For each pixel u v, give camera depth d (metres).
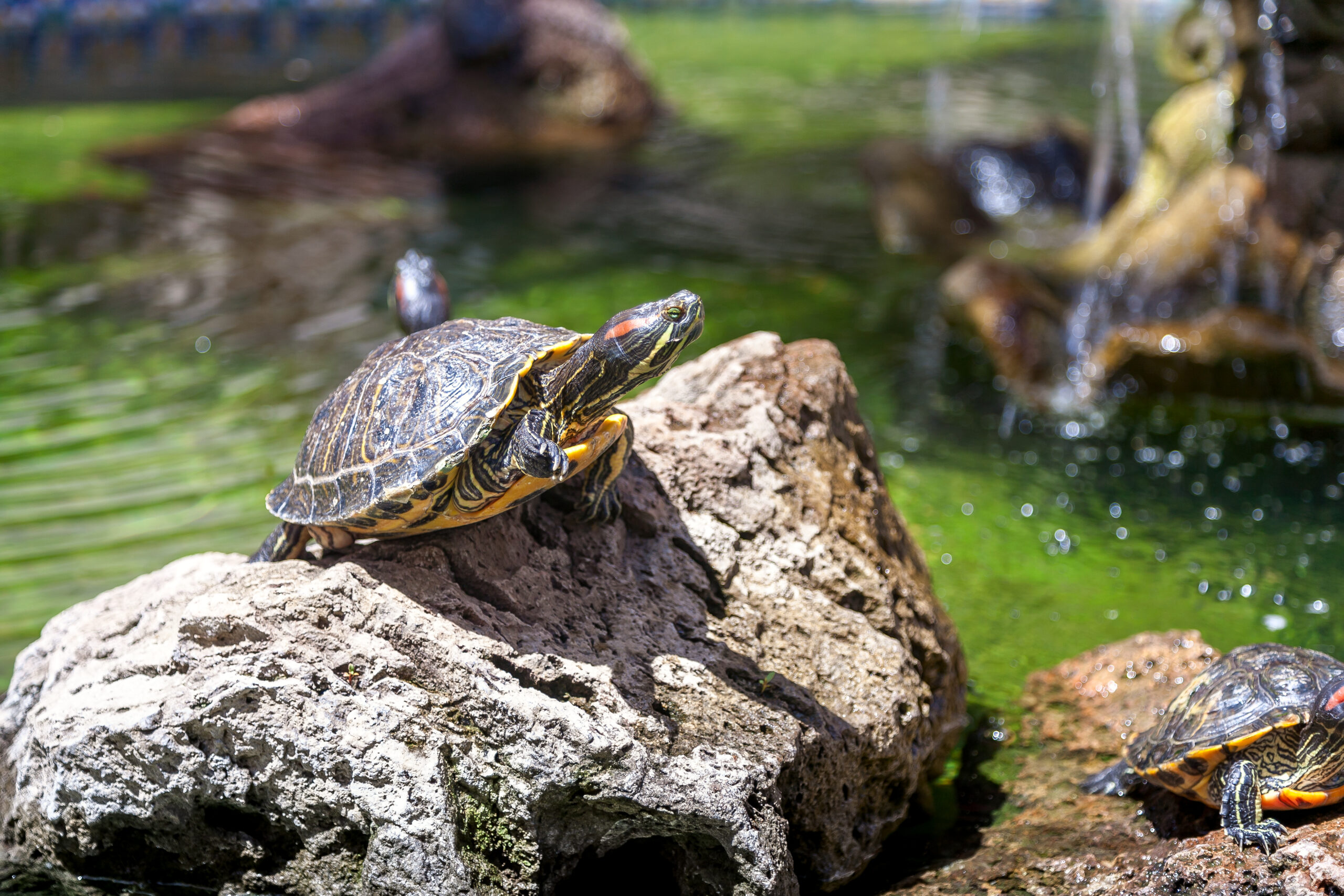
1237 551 5.89
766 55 22.70
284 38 23.88
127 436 7.07
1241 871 2.99
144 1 22.20
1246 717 3.19
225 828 3.31
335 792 3.08
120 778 3.24
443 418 3.02
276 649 3.08
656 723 3.12
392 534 3.27
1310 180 7.96
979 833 3.73
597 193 13.28
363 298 9.70
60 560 5.64
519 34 15.68
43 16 21.19
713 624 3.58
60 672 3.50
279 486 3.43
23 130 15.85
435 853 3.03
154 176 13.48
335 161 14.48
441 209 12.59
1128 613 5.31
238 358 8.34
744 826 2.98
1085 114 16.30
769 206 12.71
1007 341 8.20
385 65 15.98
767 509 3.86
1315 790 3.10
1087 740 4.19
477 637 3.14
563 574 3.51
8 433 7.08
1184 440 7.22
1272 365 7.37
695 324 2.92
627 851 3.36
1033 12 26.98
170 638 3.39
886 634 3.86
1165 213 8.87
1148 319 8.41
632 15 28.50
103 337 8.73
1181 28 9.55
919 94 18.42
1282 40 7.92
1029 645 5.02
